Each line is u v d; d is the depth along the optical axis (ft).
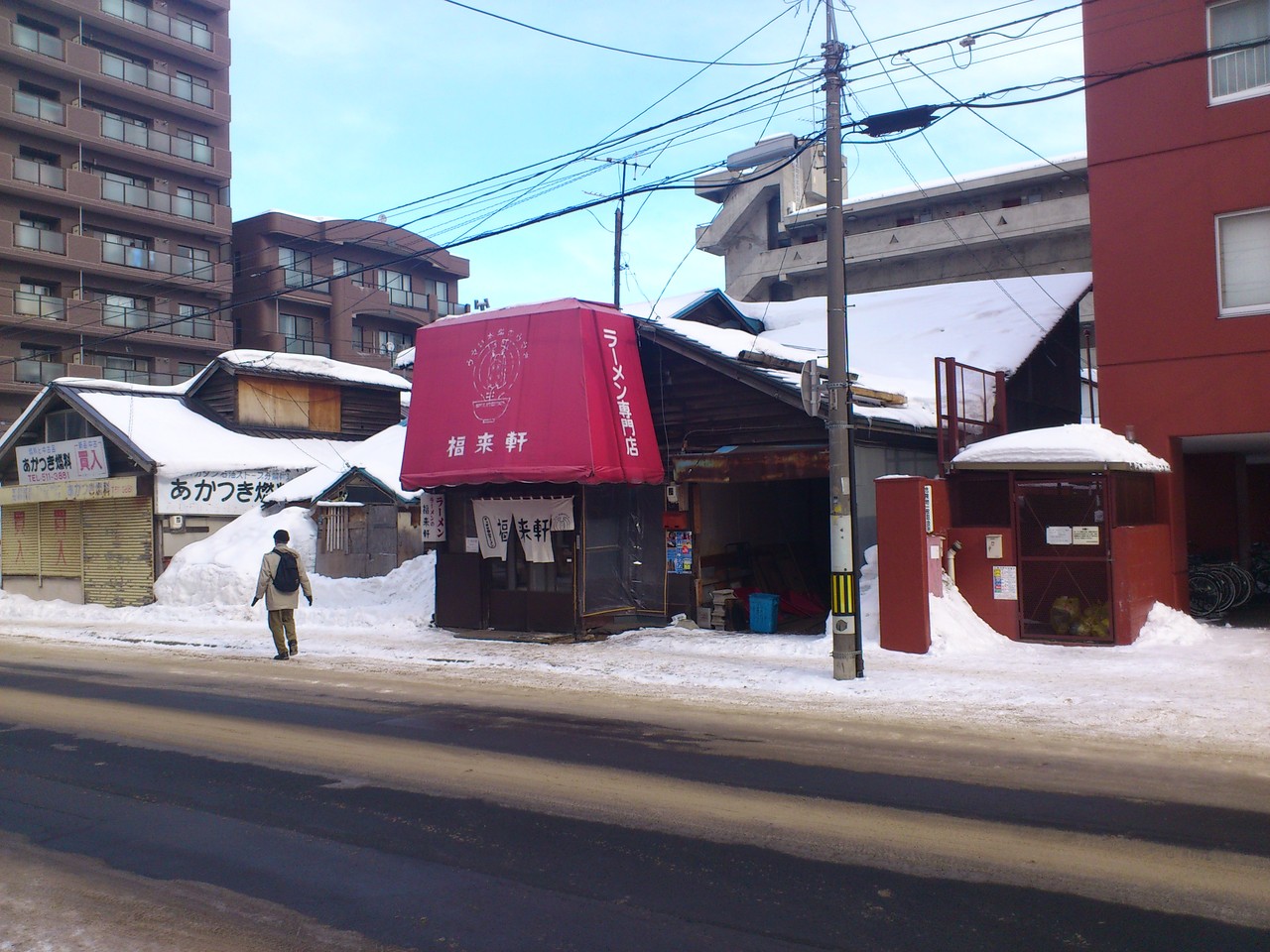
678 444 53.16
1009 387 61.41
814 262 143.23
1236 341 46.06
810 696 34.27
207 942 15.48
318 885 17.74
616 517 53.52
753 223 156.25
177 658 48.85
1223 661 37.60
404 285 165.58
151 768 26.25
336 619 60.85
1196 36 47.16
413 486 53.67
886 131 38.86
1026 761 24.95
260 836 20.51
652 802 22.16
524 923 15.87
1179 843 18.80
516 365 51.29
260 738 29.66
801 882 17.28
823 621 56.08
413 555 70.64
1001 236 127.03
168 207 141.69
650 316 55.52
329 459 88.79
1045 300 71.87
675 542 52.70
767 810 21.38
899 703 32.58
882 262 138.82
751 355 47.57
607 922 15.81
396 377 102.83
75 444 80.02
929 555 42.52
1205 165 46.91
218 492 79.71
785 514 63.36
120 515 78.59
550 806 22.07
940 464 46.09
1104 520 42.70
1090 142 49.85
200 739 29.66
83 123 132.57
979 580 45.01
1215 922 15.28
